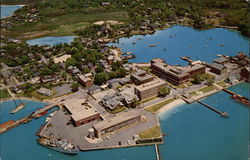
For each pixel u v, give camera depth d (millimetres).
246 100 194250
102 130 159750
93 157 150625
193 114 185125
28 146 162750
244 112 183625
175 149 153125
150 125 171625
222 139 159125
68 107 188625
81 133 166875
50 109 198750
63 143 156500
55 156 154500
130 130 167250
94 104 199125
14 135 173500
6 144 165750
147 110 189000
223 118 179375
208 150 151250
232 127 169750
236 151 148750
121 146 154625
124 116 172250
